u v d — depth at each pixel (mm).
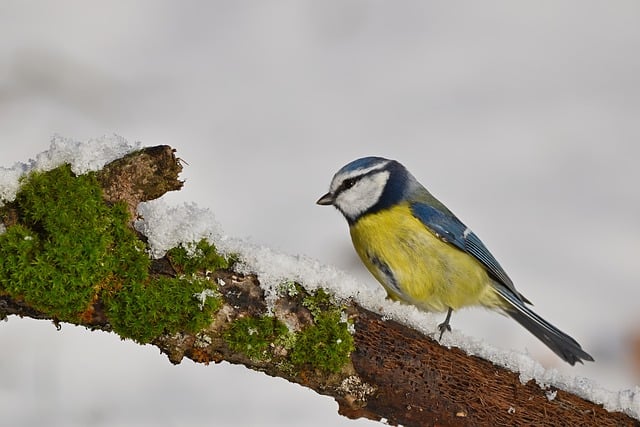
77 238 5715
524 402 6773
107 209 5863
